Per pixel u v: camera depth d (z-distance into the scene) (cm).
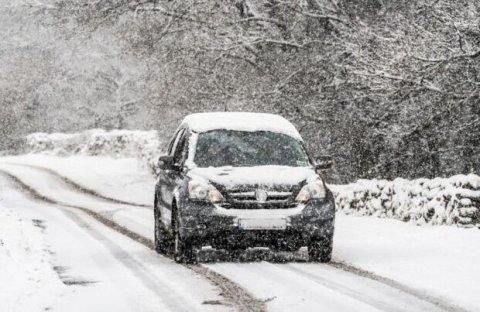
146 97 7300
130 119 11531
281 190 2356
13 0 7575
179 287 1894
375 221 3306
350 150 5544
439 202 3028
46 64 10550
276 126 2662
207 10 6306
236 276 2073
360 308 1622
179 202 2364
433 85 4603
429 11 4700
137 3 6575
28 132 11762
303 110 5834
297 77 5834
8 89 11094
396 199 3353
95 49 10331
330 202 2383
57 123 11675
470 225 2880
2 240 2473
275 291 1833
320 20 5994
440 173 4956
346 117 5381
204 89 6353
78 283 1966
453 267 2150
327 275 2086
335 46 5616
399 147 4975
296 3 5881
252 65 6278
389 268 2181
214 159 2512
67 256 2531
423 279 1984
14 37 9412
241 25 6328
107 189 6431
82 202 5400
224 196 2342
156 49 6600
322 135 5953
